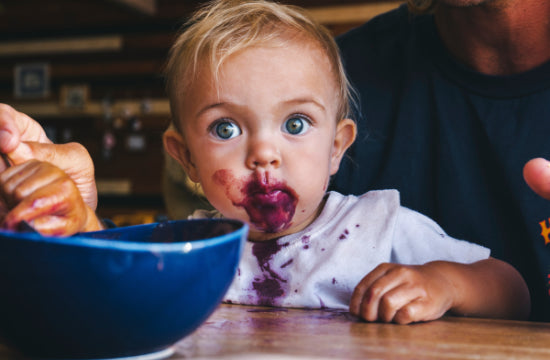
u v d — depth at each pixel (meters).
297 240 0.93
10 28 5.75
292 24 0.87
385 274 0.70
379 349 0.45
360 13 4.77
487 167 1.04
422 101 1.12
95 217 0.64
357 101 1.18
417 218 0.97
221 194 0.82
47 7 5.64
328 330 0.56
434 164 1.09
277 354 0.41
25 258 0.35
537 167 0.60
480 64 1.04
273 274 0.92
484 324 0.64
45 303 0.36
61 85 5.69
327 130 0.85
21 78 5.76
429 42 1.13
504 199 1.02
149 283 0.37
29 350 0.40
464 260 0.92
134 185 5.47
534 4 0.93
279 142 0.80
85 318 0.37
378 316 0.65
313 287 0.90
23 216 0.44
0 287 0.36
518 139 1.01
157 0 5.36
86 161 0.72
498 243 1.01
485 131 1.04
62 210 0.46
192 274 0.39
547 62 0.99
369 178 1.15
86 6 5.55
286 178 0.81
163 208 5.42
